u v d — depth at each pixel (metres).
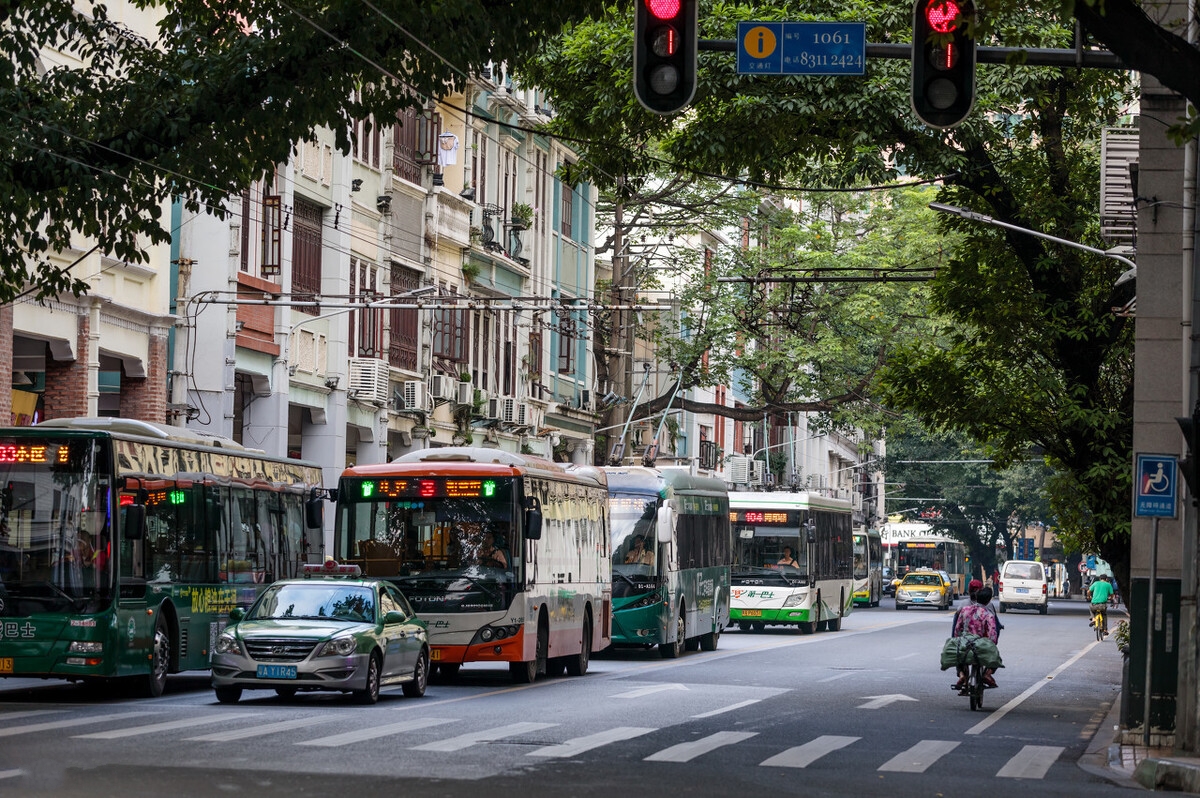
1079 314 30.31
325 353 50.75
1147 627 22.64
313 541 36.62
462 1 23.67
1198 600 21.17
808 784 17.23
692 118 31.94
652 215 69.50
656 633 42.25
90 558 26.16
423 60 24.58
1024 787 17.95
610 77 31.50
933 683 35.31
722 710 26.58
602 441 77.12
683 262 69.25
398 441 56.62
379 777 16.34
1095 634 66.19
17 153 23.69
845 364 67.31
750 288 67.25
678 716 25.12
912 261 66.88
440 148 56.50
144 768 16.62
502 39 24.58
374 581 27.75
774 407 68.56
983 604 29.59
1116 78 30.97
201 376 43.69
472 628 31.14
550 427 69.31
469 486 31.78
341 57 24.20
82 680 31.47
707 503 48.94
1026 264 30.88
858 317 65.62
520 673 32.31
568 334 66.06
